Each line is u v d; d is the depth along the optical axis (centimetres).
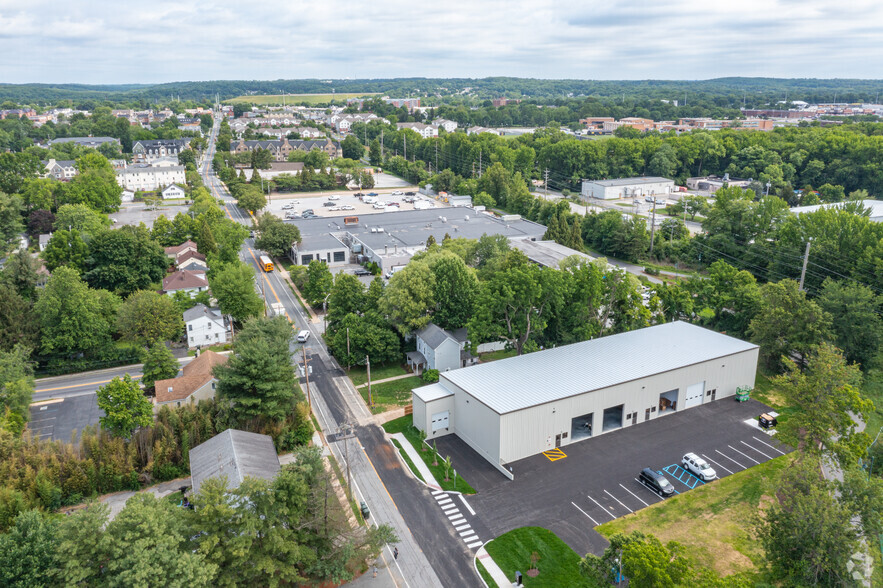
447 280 8812
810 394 5631
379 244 14200
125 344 9338
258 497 4094
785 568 4225
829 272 9794
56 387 8194
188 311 9594
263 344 6675
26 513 3994
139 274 11325
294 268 12694
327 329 9350
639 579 3606
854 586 4009
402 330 8544
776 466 6012
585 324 8175
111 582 3406
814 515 3984
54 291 8650
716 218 13012
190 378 7350
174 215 18212
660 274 13012
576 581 4547
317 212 18975
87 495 5784
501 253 10981
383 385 8044
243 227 15200
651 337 8056
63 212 13700
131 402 6184
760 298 8594
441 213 18012
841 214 10119
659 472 5881
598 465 6109
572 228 14238
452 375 6988
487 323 7675
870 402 5562
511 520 5297
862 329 7706
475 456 6369
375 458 6344
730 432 6712
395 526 5256
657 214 18150
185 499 5562
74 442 6656
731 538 5000
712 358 7319
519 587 4516
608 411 7238
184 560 3541
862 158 19638
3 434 5812
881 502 4156
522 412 6097
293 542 4156
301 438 6569
